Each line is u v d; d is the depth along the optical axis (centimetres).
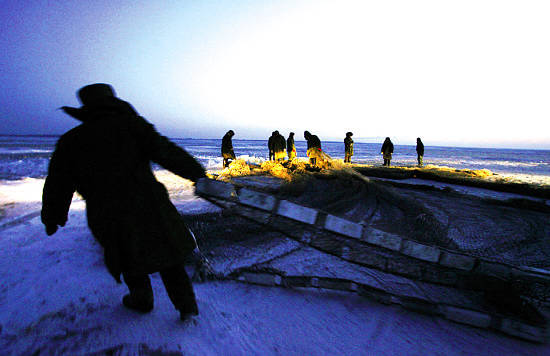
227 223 341
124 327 158
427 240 272
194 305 158
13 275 221
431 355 148
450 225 356
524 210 468
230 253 268
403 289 207
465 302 192
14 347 140
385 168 1171
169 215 144
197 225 322
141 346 143
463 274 191
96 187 134
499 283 184
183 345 145
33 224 372
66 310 174
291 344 154
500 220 393
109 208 132
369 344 156
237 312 181
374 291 198
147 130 140
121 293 197
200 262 225
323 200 432
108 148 133
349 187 482
